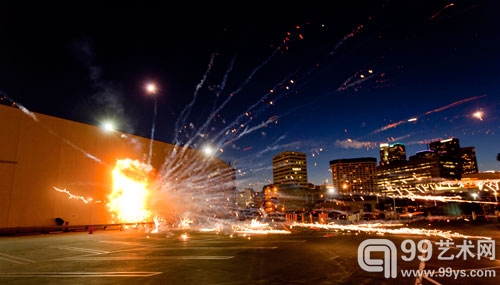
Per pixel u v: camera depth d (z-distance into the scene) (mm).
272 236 20578
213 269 9695
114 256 12516
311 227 28906
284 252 13094
